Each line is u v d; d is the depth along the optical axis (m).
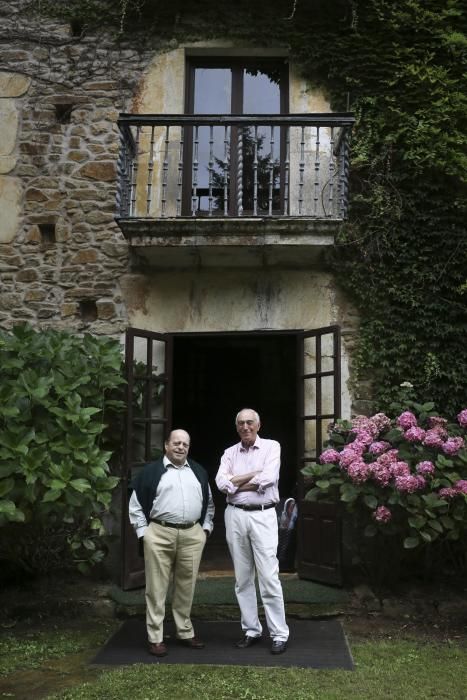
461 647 3.62
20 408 3.96
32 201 5.45
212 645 3.63
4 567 4.76
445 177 5.24
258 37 5.54
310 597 4.30
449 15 5.38
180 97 5.50
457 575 4.62
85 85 5.56
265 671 3.22
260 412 8.52
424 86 5.33
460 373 5.00
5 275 5.38
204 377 8.66
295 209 5.39
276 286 5.28
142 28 5.60
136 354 5.27
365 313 5.18
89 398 4.59
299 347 5.20
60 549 4.65
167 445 3.64
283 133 5.62
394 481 3.99
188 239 4.87
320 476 4.32
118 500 4.98
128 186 5.16
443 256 5.14
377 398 5.04
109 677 3.13
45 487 3.90
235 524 3.57
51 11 5.64
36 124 5.52
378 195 5.16
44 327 5.31
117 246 5.37
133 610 4.20
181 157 5.18
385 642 3.69
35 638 3.79
